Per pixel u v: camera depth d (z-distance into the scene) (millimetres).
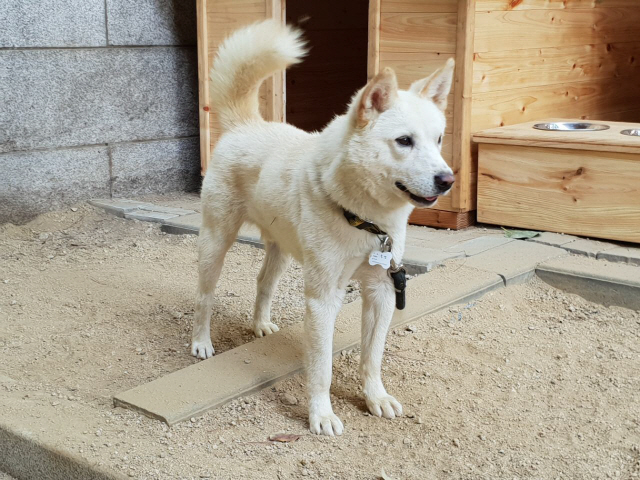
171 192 2861
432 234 2207
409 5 2189
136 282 1983
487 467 1171
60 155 2529
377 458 1195
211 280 1545
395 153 1177
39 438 1223
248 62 1509
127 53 2648
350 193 1211
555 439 1245
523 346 1559
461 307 1699
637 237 1972
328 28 3385
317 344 1266
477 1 2119
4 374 1476
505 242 2076
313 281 1264
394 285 1292
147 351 1589
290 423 1293
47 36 2439
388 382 1421
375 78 1165
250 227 1657
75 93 2535
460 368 1469
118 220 2482
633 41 2861
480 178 2232
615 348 1546
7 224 2402
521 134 2127
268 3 2465
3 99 2369
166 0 2725
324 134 1284
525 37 2322
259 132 1492
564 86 2543
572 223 2088
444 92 1285
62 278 2002
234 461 1174
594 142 1985
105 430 1250
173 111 2816
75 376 1473
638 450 1205
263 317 1663
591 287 1772
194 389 1354
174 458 1174
